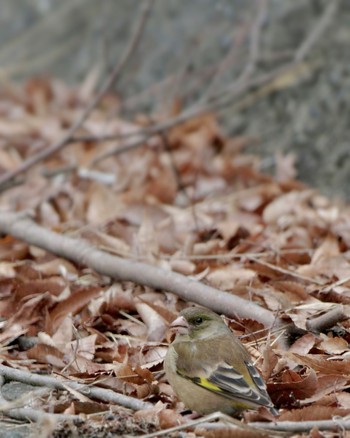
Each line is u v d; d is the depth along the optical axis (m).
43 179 15.60
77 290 10.69
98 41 21.19
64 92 20.06
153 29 20.31
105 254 11.64
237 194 14.85
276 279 11.30
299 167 16.64
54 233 12.28
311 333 9.71
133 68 20.00
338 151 16.47
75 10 22.11
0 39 22.59
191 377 8.39
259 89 17.98
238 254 11.98
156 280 11.00
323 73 17.53
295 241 12.47
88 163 16.23
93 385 9.00
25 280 11.40
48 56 21.77
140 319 10.62
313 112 17.16
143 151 16.97
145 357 9.73
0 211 12.99
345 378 8.73
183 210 13.98
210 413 8.35
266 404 7.92
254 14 18.95
